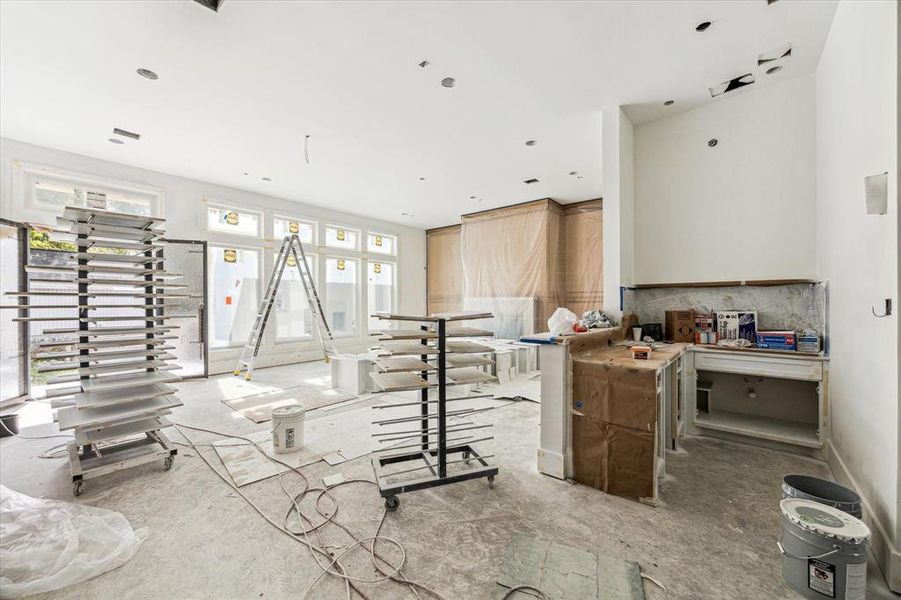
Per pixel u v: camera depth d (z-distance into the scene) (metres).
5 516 1.87
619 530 1.84
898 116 1.48
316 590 1.46
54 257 4.27
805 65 2.79
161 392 2.67
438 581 1.50
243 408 3.87
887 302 1.58
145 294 2.82
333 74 2.88
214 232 5.66
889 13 1.56
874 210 1.59
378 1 2.16
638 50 2.62
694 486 2.28
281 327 6.59
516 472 2.47
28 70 2.81
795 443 2.69
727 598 1.41
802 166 2.92
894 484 1.49
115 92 3.12
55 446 2.96
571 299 6.93
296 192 6.12
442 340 2.18
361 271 7.82
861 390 1.92
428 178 5.45
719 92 3.14
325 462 2.62
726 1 2.17
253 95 3.18
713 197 3.30
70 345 2.51
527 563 1.60
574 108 3.41
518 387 4.85
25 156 4.10
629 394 2.14
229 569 1.57
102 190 4.71
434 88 3.08
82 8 2.20
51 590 1.46
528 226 6.73
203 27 2.37
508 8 2.22
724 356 2.99
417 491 2.21
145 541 1.76
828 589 1.36
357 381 4.49
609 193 3.37
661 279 3.54
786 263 2.99
